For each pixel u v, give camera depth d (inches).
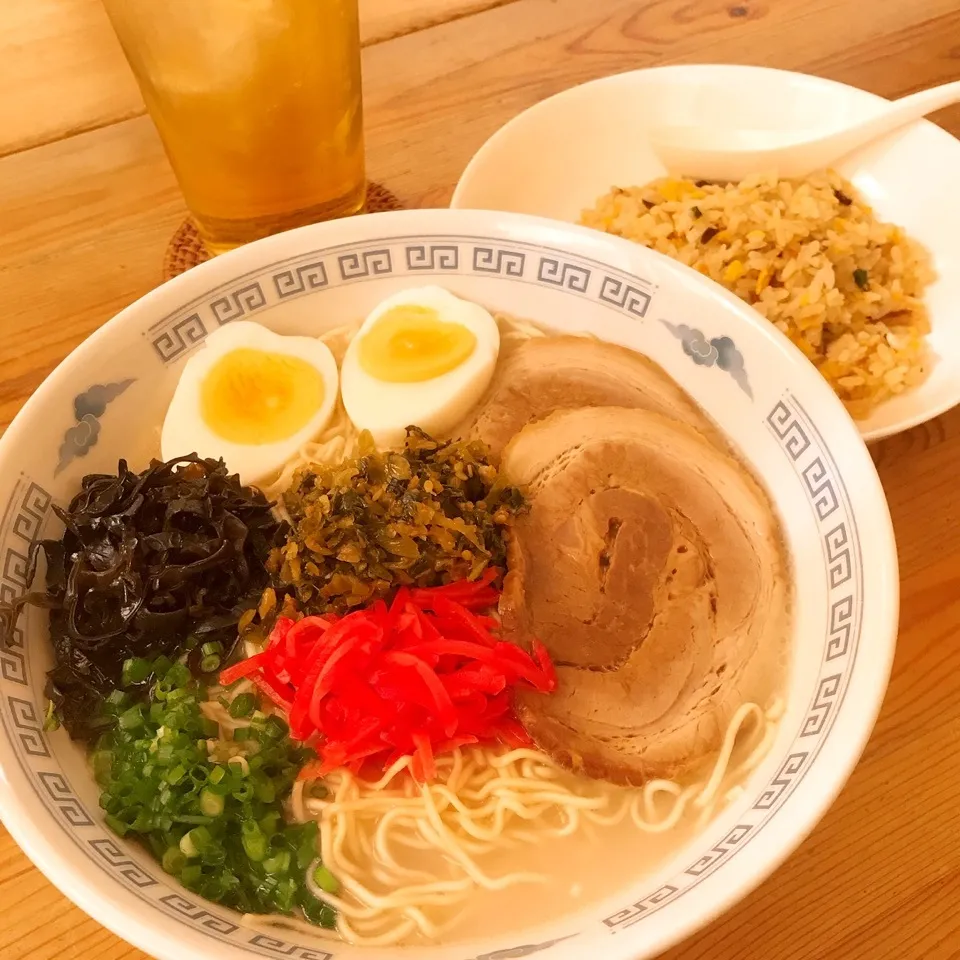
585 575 10.2
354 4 11.4
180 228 13.4
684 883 7.7
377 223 10.9
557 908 8.9
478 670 9.2
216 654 9.7
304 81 11.2
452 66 15.4
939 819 9.3
